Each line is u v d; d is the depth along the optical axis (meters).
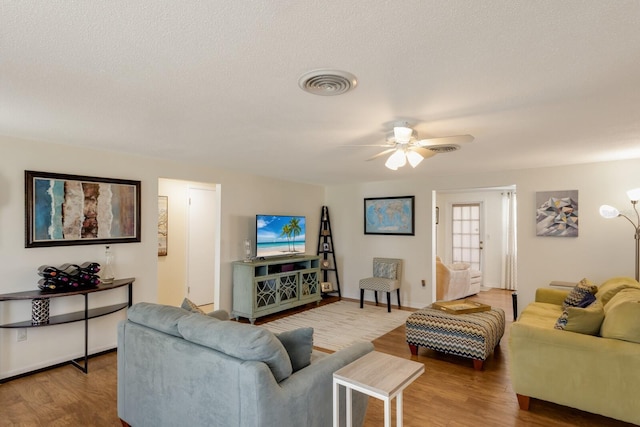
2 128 2.90
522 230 4.96
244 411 1.73
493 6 1.27
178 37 1.49
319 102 2.27
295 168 4.98
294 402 1.83
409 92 2.10
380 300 6.41
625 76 1.87
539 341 2.67
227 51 1.61
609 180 4.38
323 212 7.05
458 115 2.53
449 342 3.60
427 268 5.91
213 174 4.97
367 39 1.51
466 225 8.36
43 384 3.09
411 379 1.84
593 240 4.47
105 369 3.42
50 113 2.50
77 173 3.59
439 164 4.58
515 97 2.18
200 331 2.01
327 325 4.96
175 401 2.06
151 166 4.22
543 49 1.59
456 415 2.65
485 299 6.79
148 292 4.16
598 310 2.62
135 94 2.14
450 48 1.58
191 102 2.28
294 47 1.58
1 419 2.55
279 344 1.88
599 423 2.56
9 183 3.16
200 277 6.01
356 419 2.28
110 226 3.82
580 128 2.85
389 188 6.32
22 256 3.23
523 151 3.76
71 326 3.58
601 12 1.31
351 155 3.99
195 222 5.96
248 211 5.51
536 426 2.51
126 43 1.53
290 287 5.63
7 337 3.18
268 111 2.45
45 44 1.54
